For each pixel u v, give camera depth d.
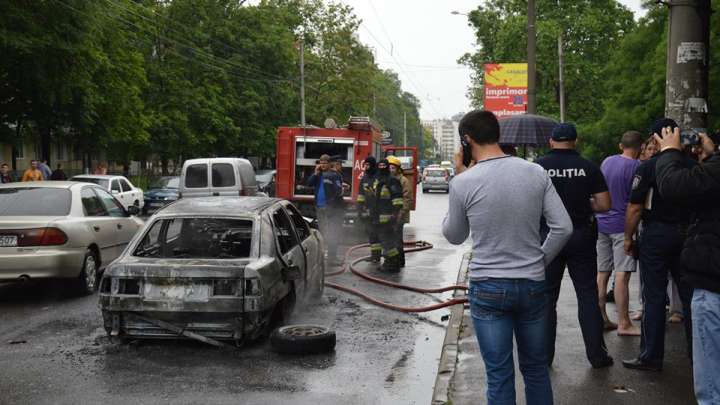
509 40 43.69
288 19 53.72
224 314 6.65
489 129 3.91
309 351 6.63
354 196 18.83
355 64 56.56
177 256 7.33
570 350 6.53
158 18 42.19
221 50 45.66
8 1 20.70
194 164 20.28
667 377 5.66
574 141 5.74
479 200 3.81
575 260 5.84
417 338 7.41
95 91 28.53
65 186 10.00
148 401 5.31
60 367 6.19
